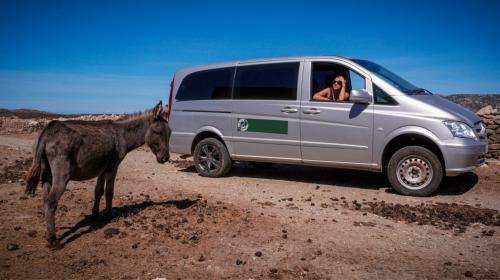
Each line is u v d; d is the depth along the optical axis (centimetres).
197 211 696
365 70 845
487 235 589
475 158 784
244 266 487
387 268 481
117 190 862
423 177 799
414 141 833
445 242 564
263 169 1120
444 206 739
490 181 916
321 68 903
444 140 774
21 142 1820
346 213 696
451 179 941
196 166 1030
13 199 773
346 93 871
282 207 734
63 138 538
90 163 578
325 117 866
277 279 455
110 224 631
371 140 827
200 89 1033
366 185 916
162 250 532
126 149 642
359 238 578
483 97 1466
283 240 568
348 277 458
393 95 815
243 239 570
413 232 603
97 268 480
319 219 663
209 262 497
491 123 1081
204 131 1018
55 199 534
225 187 897
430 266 486
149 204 743
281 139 920
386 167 864
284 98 914
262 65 954
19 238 570
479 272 470
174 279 454
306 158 901
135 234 587
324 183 941
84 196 802
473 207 736
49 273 466
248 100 956
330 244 555
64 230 604
